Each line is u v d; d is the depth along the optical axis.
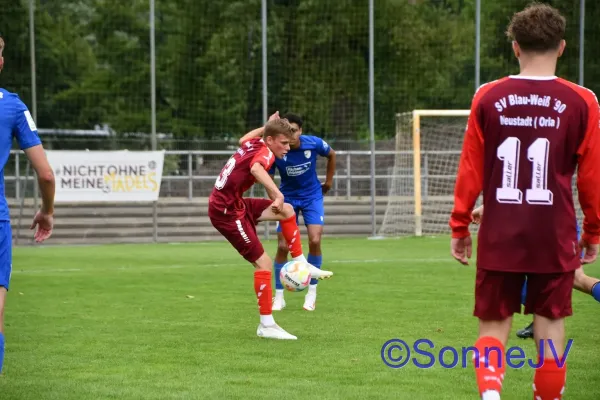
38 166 8.65
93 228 36.34
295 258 13.72
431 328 13.53
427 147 41.41
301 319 14.59
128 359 11.20
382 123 45.47
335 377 10.12
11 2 43.53
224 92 46.16
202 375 10.23
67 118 46.22
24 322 14.33
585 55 41.44
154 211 35.78
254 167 12.60
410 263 24.89
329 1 45.12
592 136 7.28
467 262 7.75
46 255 29.17
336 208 38.88
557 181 7.29
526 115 7.29
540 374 7.52
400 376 10.19
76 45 46.66
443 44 45.78
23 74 44.12
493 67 45.12
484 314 7.54
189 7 46.56
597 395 9.28
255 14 45.88
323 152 17.22
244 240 12.84
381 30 45.53
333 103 45.28
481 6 45.12
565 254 7.34
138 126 47.22
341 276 21.44
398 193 38.91
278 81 45.47
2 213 8.38
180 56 46.81
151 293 18.31
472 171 7.47
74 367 10.70
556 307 7.41
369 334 13.02
